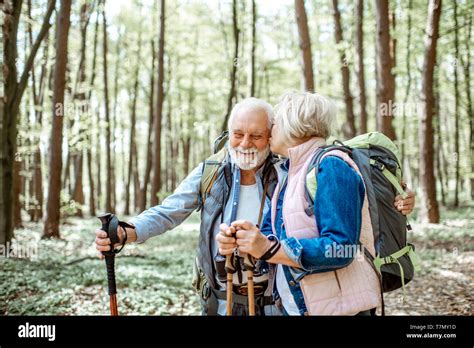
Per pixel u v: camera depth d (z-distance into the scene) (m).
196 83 23.86
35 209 16.28
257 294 2.16
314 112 1.91
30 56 6.60
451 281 6.59
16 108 6.64
